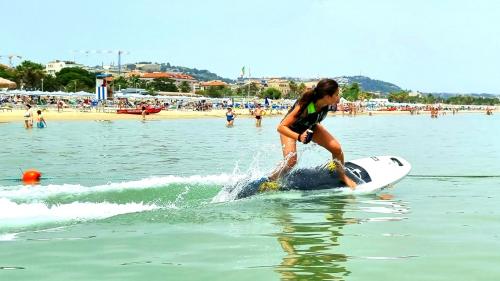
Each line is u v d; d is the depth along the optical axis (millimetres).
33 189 7711
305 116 7832
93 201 6879
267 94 186750
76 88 149875
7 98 78000
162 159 14109
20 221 5699
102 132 29828
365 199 7293
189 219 5887
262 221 5805
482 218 5996
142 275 3838
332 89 7637
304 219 5906
